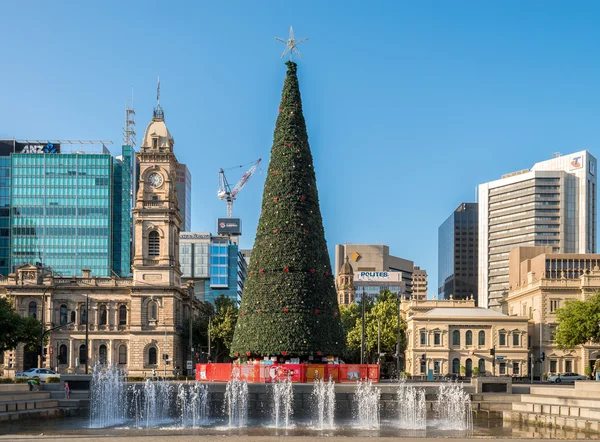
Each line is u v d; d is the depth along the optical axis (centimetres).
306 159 9631
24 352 15112
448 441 4681
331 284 9525
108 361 15250
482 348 15612
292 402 7331
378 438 4803
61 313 15500
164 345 14938
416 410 7262
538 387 7406
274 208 9456
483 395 7381
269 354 9112
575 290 15762
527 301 17050
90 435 5209
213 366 8888
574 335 12012
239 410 7344
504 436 5556
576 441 4691
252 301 9356
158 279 15088
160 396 7350
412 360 15688
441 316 15725
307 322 9150
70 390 7662
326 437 4838
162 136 15225
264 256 9388
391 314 17025
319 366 8569
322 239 9588
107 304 15462
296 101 9756
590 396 6725
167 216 15188
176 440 4656
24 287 15312
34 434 5303
